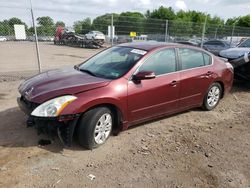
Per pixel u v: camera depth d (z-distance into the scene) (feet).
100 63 16.37
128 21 59.41
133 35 60.13
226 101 23.34
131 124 15.23
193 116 19.11
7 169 11.55
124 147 13.98
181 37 68.54
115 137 14.99
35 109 12.46
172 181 11.43
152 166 12.42
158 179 11.50
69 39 86.12
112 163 12.46
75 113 12.43
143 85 14.98
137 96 14.71
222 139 15.69
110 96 13.44
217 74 19.75
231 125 17.89
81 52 68.64
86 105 12.66
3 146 13.38
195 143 14.97
